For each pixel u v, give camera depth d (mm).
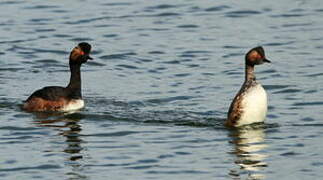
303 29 25469
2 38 24766
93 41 24625
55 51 23719
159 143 15914
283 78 20984
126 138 16266
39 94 18453
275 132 16500
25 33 25312
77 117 17734
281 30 25422
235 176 14172
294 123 17203
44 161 14969
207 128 16828
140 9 27797
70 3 28516
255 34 25094
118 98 19375
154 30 25688
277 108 18453
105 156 15219
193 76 21359
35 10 27656
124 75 21594
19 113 18062
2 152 15477
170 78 21219
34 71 21969
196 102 19000
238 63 22438
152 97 19438
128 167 14656
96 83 20812
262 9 27641
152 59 22984
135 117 17719
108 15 27141
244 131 16547
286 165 14664
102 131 16703
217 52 23484
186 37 24938
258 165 14688
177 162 14891
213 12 27422
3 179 14117
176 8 27859
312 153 15266
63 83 20891
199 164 14758
